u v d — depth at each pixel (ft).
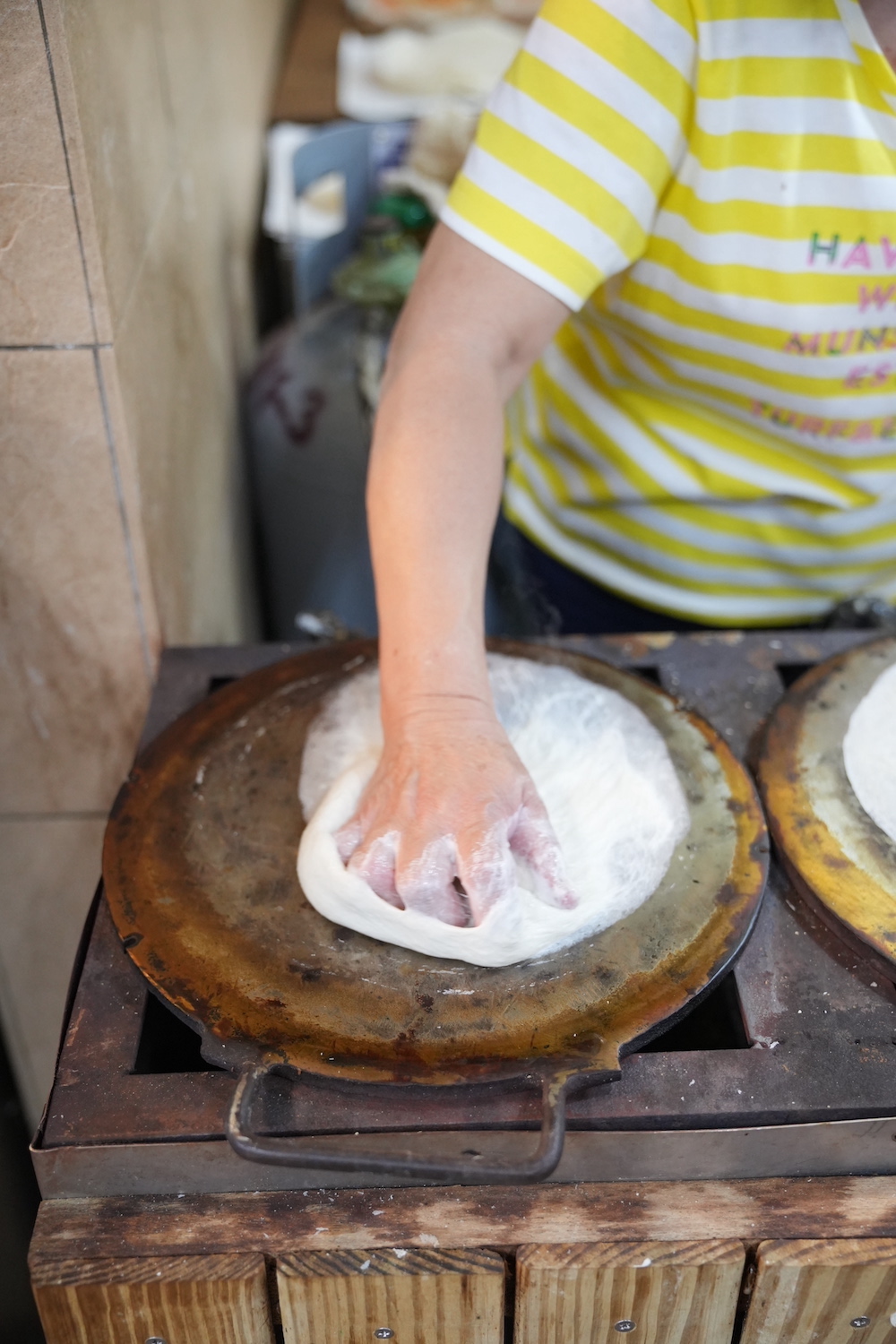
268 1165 1.89
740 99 2.34
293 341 4.89
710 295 2.64
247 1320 1.93
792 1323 1.99
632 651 2.91
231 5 4.82
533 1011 1.96
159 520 3.07
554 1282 1.88
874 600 3.14
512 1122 1.86
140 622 3.00
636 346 3.02
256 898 2.20
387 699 2.27
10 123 2.32
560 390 3.36
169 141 3.36
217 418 4.17
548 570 3.66
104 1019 2.10
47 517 2.82
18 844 3.44
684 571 3.40
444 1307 1.93
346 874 2.10
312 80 6.46
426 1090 1.86
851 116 2.32
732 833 2.29
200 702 2.70
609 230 2.45
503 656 2.76
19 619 2.98
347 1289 1.89
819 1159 1.98
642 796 2.37
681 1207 1.95
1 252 2.46
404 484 2.32
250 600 4.90
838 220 2.45
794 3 2.23
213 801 2.41
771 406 2.92
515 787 2.15
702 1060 1.99
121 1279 1.87
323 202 5.63
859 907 2.15
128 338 2.75
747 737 2.63
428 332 2.43
